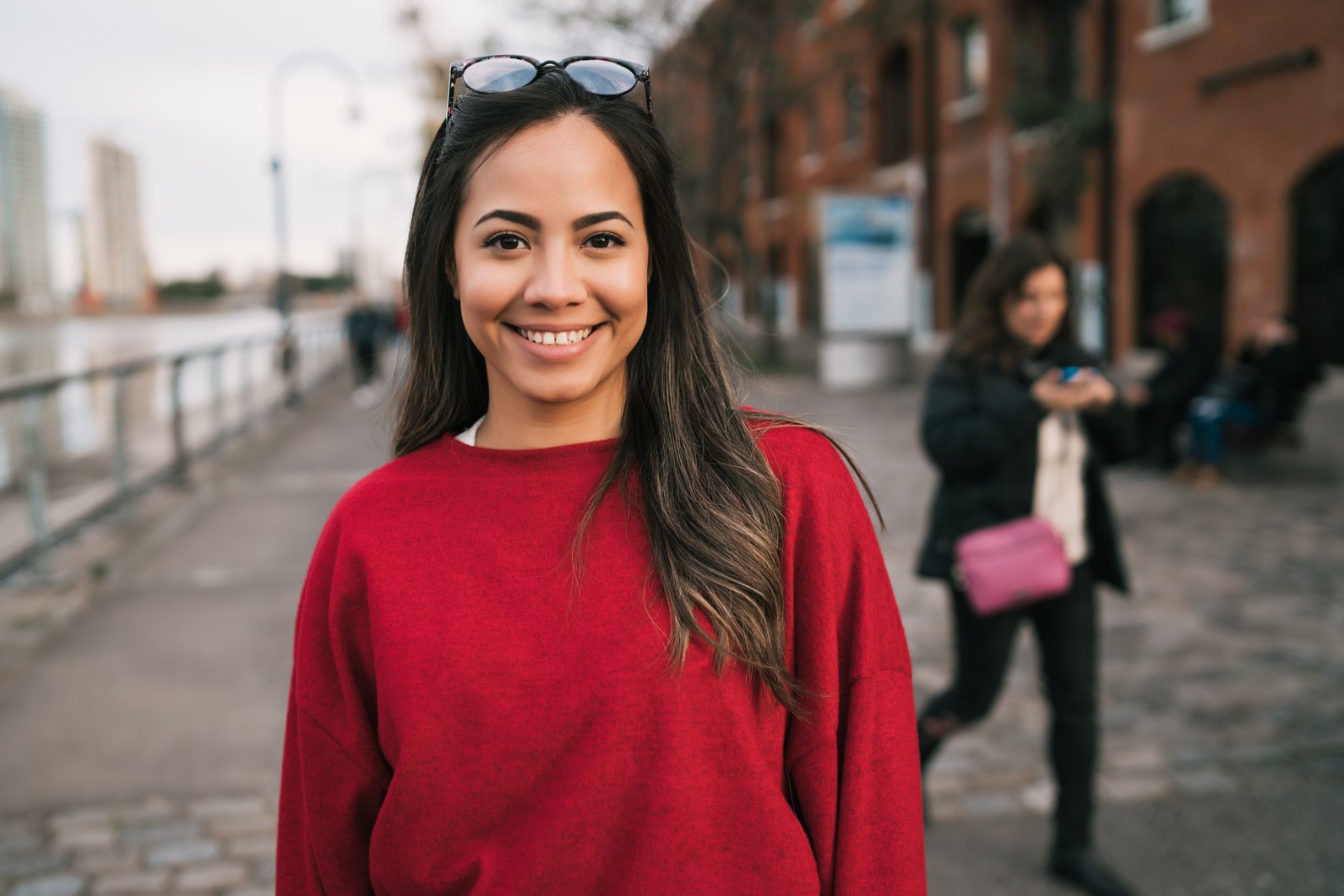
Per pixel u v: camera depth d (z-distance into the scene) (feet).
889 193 59.88
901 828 3.81
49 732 12.99
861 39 79.00
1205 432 28.17
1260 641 15.94
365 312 62.18
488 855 3.57
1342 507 24.79
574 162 3.62
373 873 3.82
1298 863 9.97
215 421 37.70
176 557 21.44
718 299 4.66
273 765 12.14
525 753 3.53
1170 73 48.08
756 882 3.55
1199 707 13.56
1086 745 9.57
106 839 10.59
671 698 3.51
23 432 19.63
